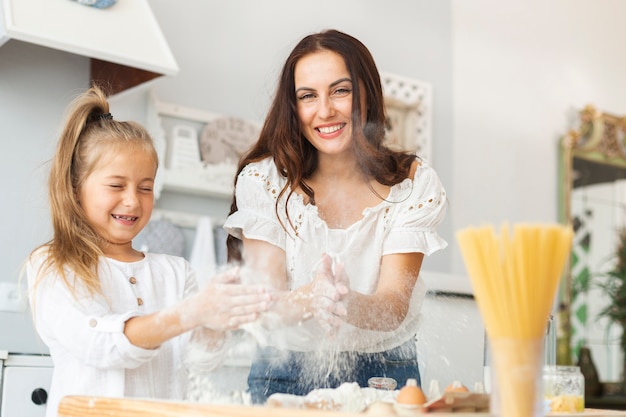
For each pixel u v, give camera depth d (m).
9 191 2.43
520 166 3.99
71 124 1.42
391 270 1.44
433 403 0.86
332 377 1.29
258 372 1.25
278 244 1.47
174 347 1.32
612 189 4.29
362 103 1.49
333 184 1.50
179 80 2.84
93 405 1.01
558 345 3.97
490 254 0.76
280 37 3.15
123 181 1.39
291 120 1.50
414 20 3.62
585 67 4.35
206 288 1.09
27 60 2.49
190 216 2.78
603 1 4.47
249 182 1.51
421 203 1.48
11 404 1.96
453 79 3.75
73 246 1.34
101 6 2.35
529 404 0.76
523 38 4.05
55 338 1.29
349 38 1.49
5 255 2.40
